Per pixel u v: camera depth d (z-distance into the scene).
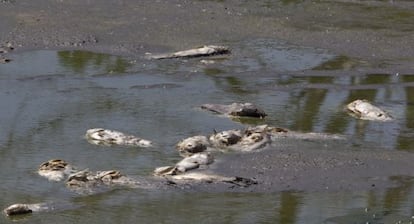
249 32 69.31
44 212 36.34
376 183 40.69
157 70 58.53
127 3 77.19
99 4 76.44
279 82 56.84
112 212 36.47
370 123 49.12
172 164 41.78
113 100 51.81
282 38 68.00
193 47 64.38
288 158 43.06
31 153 42.91
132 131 46.34
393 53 65.12
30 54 61.25
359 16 76.12
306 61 62.00
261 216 36.38
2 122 47.28
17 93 52.56
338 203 38.12
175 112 49.84
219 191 39.00
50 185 39.03
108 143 44.44
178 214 36.41
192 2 78.81
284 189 39.59
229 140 44.47
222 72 58.56
